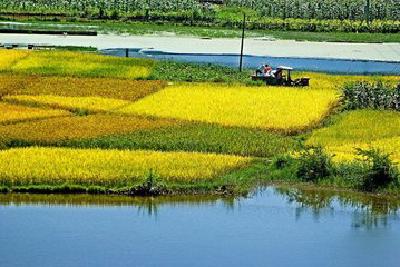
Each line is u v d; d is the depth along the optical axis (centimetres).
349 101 12175
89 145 9288
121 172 8162
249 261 6512
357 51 19575
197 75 14612
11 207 7531
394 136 10219
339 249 6819
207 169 8419
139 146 9294
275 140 9794
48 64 14900
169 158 8744
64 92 12312
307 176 8562
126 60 15688
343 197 8200
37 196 7825
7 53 15925
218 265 6406
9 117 10350
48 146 9231
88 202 7750
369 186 8362
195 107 11519
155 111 11169
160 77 14288
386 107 12075
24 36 19188
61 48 17550
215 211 7631
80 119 10512
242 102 12044
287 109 11631
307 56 18512
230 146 9394
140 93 12469
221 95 12588
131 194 7950
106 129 9938
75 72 14250
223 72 15062
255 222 7388
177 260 6488
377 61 18250
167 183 8125
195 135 9819
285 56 18375
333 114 11662
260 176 8600
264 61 17550
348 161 8781
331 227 7325
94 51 17600
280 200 8025
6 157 8475
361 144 9738
